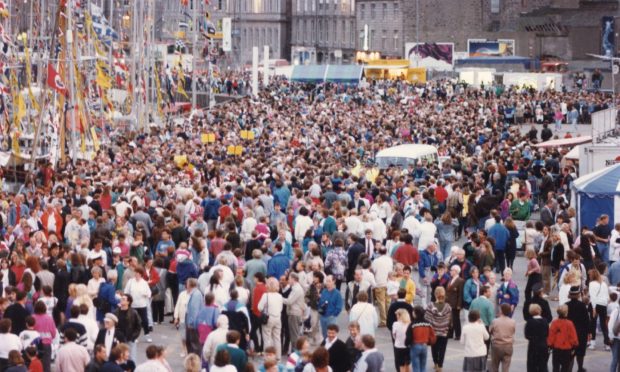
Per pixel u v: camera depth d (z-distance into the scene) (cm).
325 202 10012
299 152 14462
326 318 6925
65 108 14350
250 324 6906
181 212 9538
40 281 7006
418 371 6372
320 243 8781
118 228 8338
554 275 8994
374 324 6500
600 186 9562
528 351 6475
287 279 6956
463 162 13100
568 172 12300
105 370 5394
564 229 8662
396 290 7125
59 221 8912
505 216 10488
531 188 12544
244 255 8519
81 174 11819
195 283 6531
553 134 19838
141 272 7069
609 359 7125
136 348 7000
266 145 15838
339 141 16175
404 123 18538
